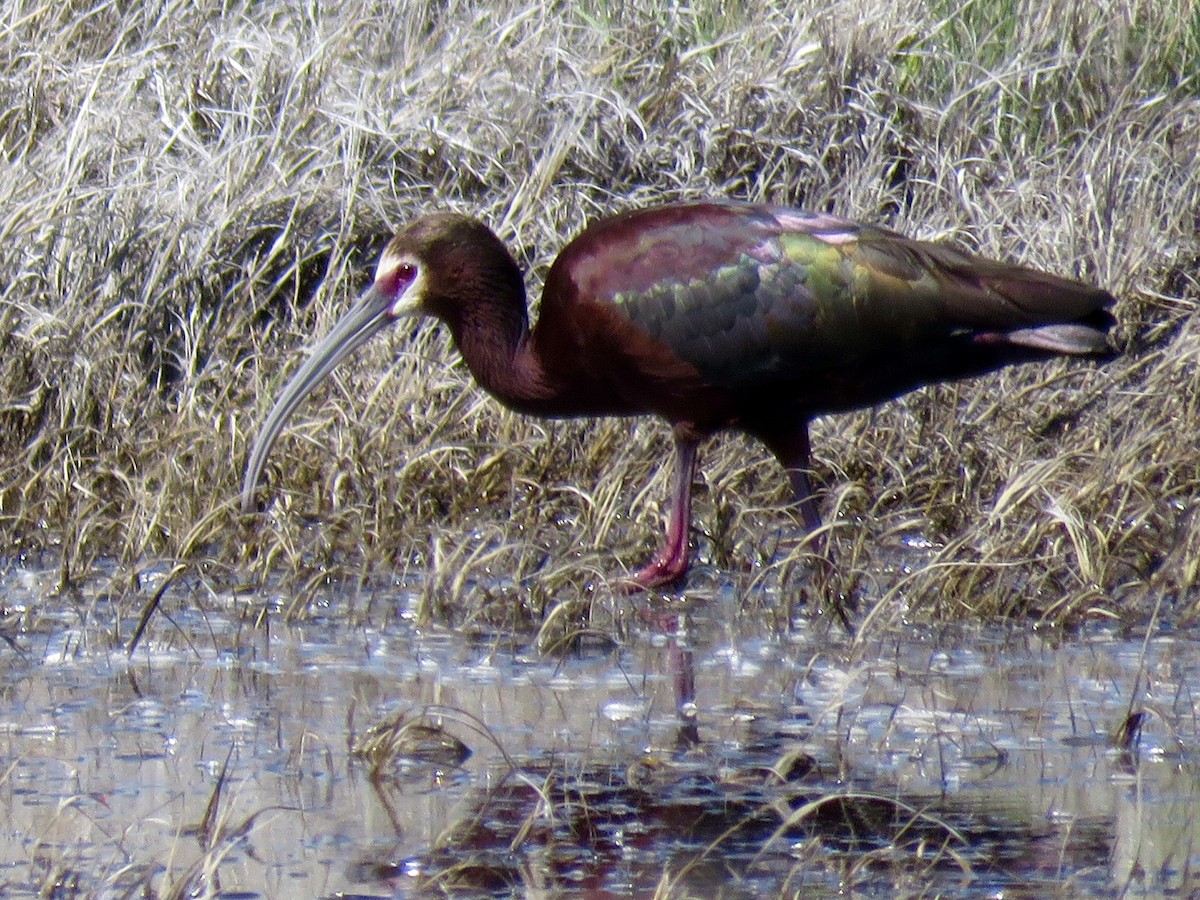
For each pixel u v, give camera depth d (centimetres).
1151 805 746
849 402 1121
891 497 1240
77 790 770
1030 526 1099
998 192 1497
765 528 1184
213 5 1695
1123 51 1627
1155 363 1345
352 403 1283
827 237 1091
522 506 1202
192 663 958
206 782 779
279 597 1083
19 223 1402
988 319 1076
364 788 774
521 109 1547
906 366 1101
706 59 1620
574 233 1445
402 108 1556
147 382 1355
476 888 668
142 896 656
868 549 1139
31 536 1190
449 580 1095
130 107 1561
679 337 1106
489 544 1156
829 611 1036
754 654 979
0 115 1573
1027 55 1620
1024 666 951
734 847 707
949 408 1283
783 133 1554
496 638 999
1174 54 1666
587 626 1016
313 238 1458
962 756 812
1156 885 664
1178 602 1056
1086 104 1595
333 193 1473
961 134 1551
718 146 1532
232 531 1156
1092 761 804
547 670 950
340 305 1408
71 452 1266
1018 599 1045
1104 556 1080
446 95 1570
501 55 1608
